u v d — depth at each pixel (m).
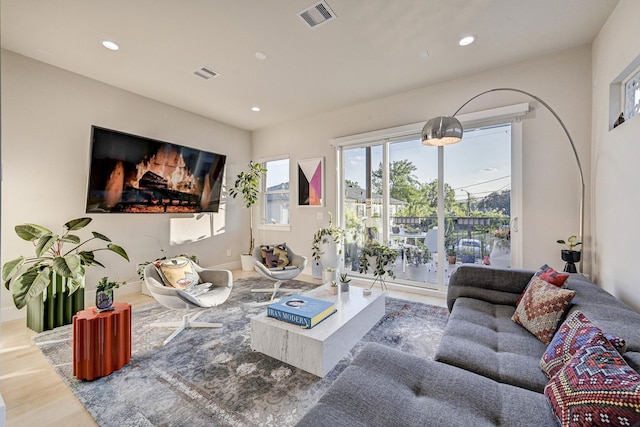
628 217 2.04
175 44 2.77
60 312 2.79
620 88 2.37
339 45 2.81
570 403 0.97
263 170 5.24
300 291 3.90
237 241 5.48
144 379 1.92
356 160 4.49
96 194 3.48
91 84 3.48
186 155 4.49
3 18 2.38
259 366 2.06
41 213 3.12
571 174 2.96
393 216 4.17
